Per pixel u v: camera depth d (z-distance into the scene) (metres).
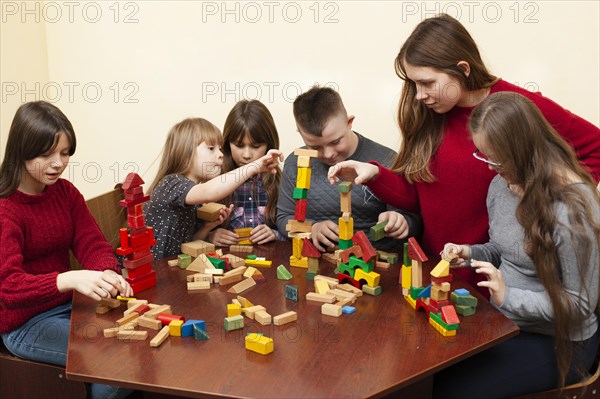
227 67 2.17
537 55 1.93
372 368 0.89
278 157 1.46
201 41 2.16
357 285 1.21
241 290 1.21
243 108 1.79
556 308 1.09
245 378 0.86
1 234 1.24
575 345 1.16
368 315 1.09
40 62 2.25
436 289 1.04
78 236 1.43
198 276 1.26
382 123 2.09
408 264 1.16
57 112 1.30
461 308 1.08
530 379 1.17
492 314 1.09
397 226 1.40
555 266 1.12
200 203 1.53
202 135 1.70
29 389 1.25
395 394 0.99
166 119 2.26
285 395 0.81
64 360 1.20
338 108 1.48
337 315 1.08
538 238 1.10
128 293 1.17
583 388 1.17
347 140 1.55
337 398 0.80
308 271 1.30
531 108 1.12
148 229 1.24
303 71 2.11
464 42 1.33
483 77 1.37
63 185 1.43
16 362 1.25
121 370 0.88
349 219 1.26
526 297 1.11
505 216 1.25
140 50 2.22
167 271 1.34
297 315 1.09
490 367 1.17
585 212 1.08
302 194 1.35
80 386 1.20
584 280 1.10
